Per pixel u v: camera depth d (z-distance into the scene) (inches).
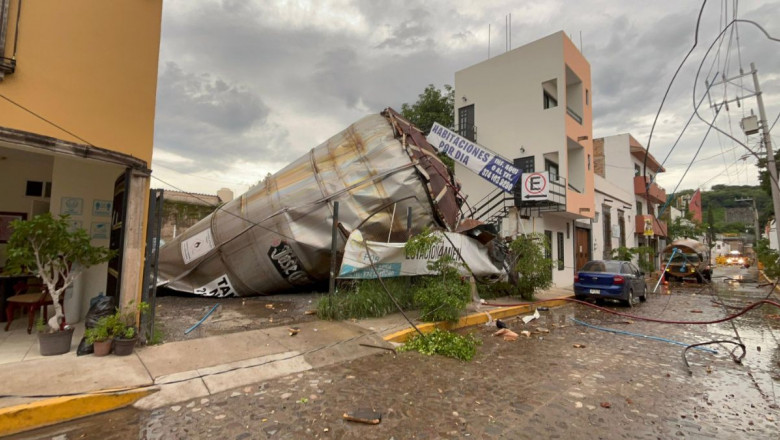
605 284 493.0
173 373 183.0
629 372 226.5
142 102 216.4
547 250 493.4
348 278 316.2
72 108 190.2
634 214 1186.6
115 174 280.1
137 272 211.3
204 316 301.6
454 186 438.6
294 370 207.6
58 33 187.6
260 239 380.8
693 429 153.9
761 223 2156.7
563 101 637.9
